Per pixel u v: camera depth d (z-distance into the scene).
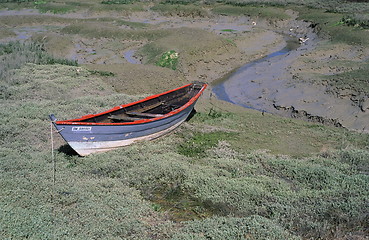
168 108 15.08
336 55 24.08
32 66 21.66
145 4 44.34
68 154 11.85
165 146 12.82
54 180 9.85
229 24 36.97
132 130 12.22
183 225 8.41
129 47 28.80
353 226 8.28
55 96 17.59
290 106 17.62
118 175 10.66
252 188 9.71
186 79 21.91
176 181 10.41
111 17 39.03
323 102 17.36
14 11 42.22
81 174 10.49
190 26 35.62
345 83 18.48
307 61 23.38
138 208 8.84
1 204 8.48
